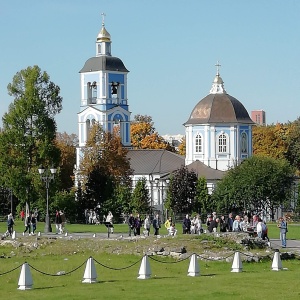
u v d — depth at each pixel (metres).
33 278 46.06
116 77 155.00
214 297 38.22
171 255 56.69
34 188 104.38
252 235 66.81
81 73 156.12
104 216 111.12
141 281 44.31
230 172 122.06
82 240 65.69
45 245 65.00
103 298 38.00
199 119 144.50
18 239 68.75
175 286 42.00
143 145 181.88
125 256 58.16
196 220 77.31
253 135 172.75
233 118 143.75
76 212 111.62
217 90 147.50
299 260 56.34
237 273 48.41
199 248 57.69
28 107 106.75
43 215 106.94
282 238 66.31
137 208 112.94
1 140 106.62
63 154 151.75
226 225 76.62
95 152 129.00
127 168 130.50
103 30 156.25
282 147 173.00
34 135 107.06
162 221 116.31
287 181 122.44
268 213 121.00
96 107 154.00
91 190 112.69
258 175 119.00
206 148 144.00
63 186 140.88
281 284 42.62
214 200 116.88
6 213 123.56
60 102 109.50
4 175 105.38
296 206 124.81
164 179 138.88
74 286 42.44
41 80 108.81
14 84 109.06
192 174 116.88
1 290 41.19
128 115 156.12
